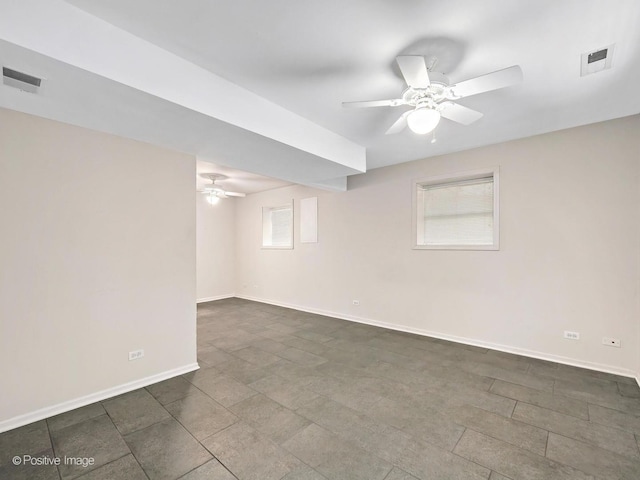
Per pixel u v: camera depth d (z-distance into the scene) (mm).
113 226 2701
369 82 2314
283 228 6699
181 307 3148
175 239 3113
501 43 1868
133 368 2803
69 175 2467
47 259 2359
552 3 1547
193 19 1660
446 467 1799
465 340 4012
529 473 1745
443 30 1751
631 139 2994
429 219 4520
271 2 1534
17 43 1411
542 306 3459
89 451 1929
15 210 2225
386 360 3455
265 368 3248
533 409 2414
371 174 4996
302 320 5273
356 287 5191
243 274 7441
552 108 2770
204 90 2137
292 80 2283
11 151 2213
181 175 3152
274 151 2975
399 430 2156
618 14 1614
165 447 1970
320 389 2771
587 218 3209
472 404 2498
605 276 3121
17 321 2225
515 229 3625
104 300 2643
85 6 1567
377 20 1670
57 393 2387
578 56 1989
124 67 1754
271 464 1823
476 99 2598
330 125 3127
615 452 1917
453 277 4117
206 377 3039
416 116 2098
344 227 5367
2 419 2148
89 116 2189
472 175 3951
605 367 3104
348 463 1831
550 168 3404
